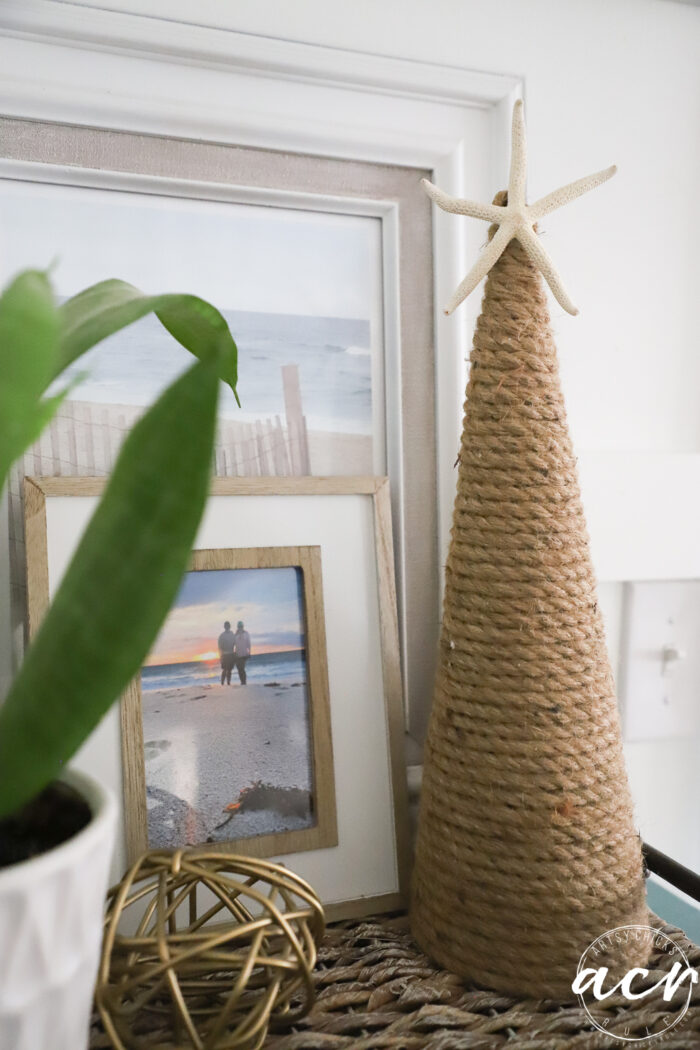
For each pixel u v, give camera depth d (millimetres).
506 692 432
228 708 488
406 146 556
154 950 368
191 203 522
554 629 433
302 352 551
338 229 558
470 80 562
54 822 310
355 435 567
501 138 578
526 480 439
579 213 606
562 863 423
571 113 598
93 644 241
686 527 635
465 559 453
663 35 623
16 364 243
